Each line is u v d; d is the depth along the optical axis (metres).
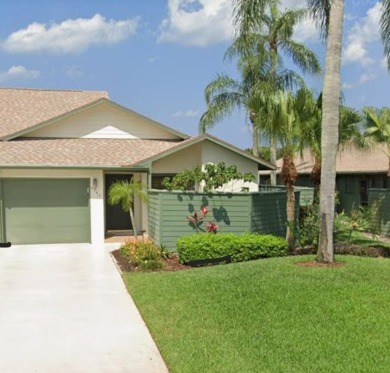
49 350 5.99
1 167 15.23
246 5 12.63
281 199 15.65
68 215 16.23
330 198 10.86
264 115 13.46
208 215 13.94
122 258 12.86
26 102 22.09
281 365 5.21
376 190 19.02
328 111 10.79
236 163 17.39
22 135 18.25
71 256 13.55
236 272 9.92
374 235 17.19
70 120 18.91
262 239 12.67
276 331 6.27
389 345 5.75
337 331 6.24
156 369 5.38
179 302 7.83
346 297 7.77
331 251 10.88
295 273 9.68
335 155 10.88
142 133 19.61
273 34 24.83
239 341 5.95
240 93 26.48
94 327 6.89
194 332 6.34
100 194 16.28
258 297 7.86
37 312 7.73
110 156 16.94
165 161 17.48
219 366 5.22
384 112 19.09
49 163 15.65
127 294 8.92
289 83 24.92
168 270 11.34
